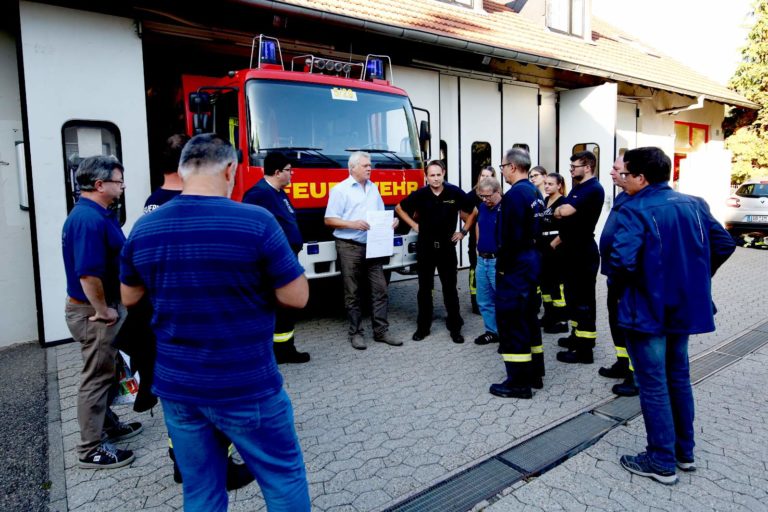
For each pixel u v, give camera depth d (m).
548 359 5.08
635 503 2.80
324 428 3.70
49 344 5.52
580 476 3.06
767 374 4.68
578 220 4.77
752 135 17.72
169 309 1.91
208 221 1.88
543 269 5.89
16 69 5.66
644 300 2.94
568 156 11.00
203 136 2.01
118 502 2.89
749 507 2.75
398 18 8.47
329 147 5.47
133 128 5.88
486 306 5.46
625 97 12.26
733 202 12.98
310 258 5.22
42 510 2.84
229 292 1.87
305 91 5.40
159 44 7.02
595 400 4.11
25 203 5.70
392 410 3.97
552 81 10.65
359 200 5.22
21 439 3.64
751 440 3.47
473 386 4.41
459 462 3.23
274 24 6.80
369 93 5.83
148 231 1.93
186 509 2.02
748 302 7.43
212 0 6.00
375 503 2.83
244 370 1.91
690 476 3.06
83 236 2.95
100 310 3.05
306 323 6.40
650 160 2.95
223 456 2.10
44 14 5.29
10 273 5.75
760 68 17.67
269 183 4.50
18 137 5.71
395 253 5.72
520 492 2.92
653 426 2.99
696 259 2.93
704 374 4.69
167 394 1.94
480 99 9.47
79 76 5.52
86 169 3.03
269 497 2.05
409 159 6.09
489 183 5.13
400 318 6.57
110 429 3.58
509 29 10.99
